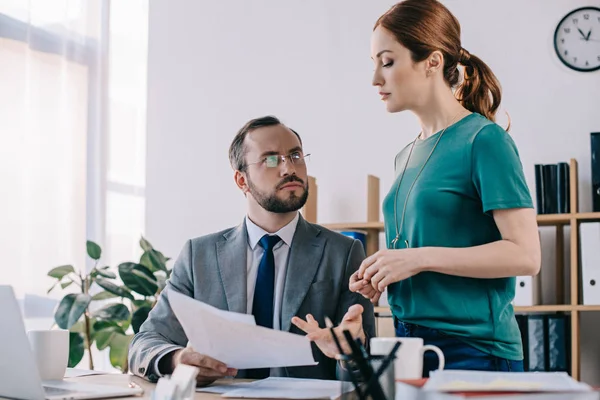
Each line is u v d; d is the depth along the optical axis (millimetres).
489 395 891
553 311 3252
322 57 3883
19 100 4066
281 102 3938
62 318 3379
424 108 1685
